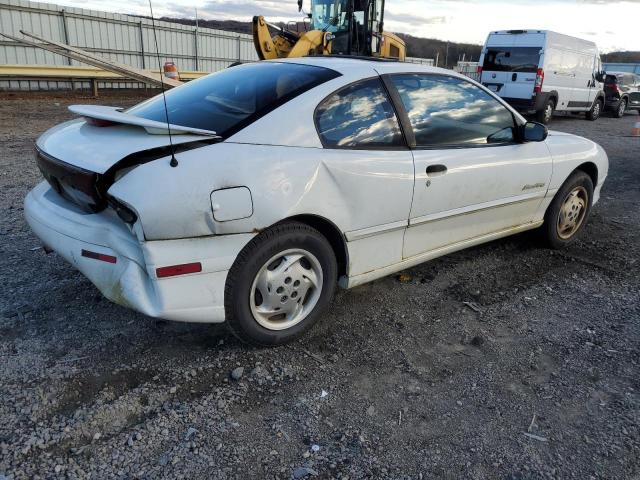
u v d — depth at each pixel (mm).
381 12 11305
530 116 14984
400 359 3000
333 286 3168
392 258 3439
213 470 2154
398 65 3523
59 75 15398
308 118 2932
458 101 3742
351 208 3047
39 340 2980
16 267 3898
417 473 2189
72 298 3475
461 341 3213
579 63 15656
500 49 14688
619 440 2410
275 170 2701
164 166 2449
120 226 2598
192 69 22703
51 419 2383
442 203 3547
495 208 3992
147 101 3545
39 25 17203
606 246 4961
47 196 3084
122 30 19562
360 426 2449
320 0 11180
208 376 2756
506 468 2234
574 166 4559
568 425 2502
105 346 2959
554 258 4617
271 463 2209
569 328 3402
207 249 2553
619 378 2879
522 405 2635
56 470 2111
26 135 9508
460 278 4129
